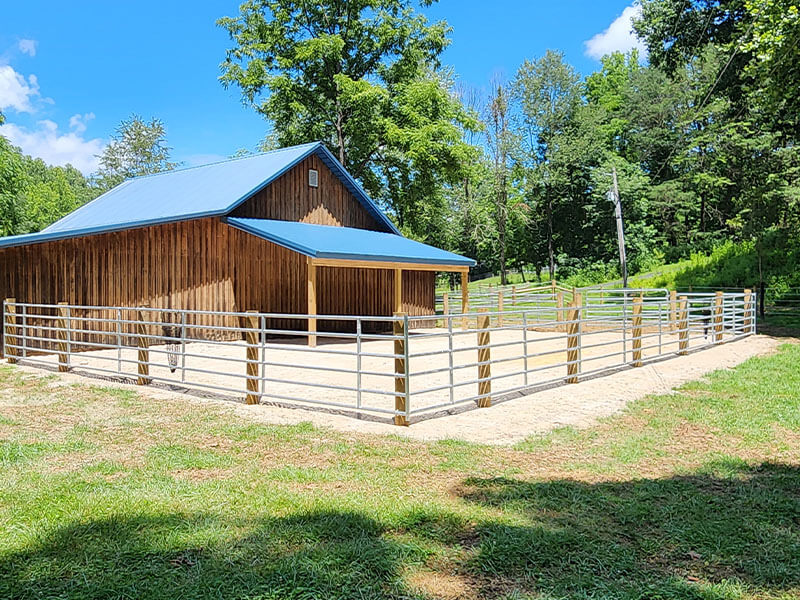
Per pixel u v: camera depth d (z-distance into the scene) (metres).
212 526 4.51
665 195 48.34
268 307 21.02
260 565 3.90
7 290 15.66
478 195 50.69
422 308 26.84
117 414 8.65
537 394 9.98
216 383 11.41
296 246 17.31
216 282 19.69
